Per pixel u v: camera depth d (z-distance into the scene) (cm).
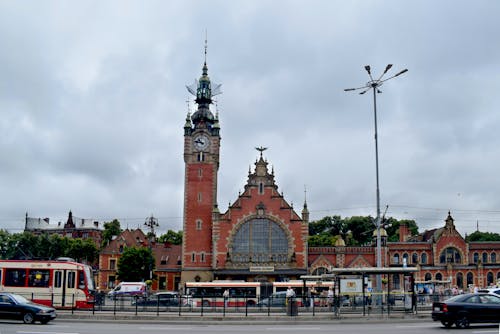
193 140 10369
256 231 9819
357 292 4875
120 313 4750
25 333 2958
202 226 10019
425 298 5397
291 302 4459
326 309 5147
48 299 5256
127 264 10662
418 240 12744
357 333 3061
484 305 3350
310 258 9931
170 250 11994
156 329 3316
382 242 10138
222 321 4100
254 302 6762
